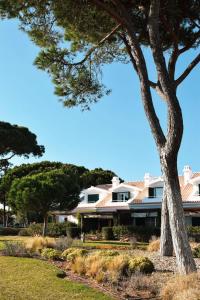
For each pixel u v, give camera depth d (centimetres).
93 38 1830
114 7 1505
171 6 1517
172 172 1273
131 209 4684
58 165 6412
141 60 1371
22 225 6328
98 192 5300
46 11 1611
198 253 1994
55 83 1972
